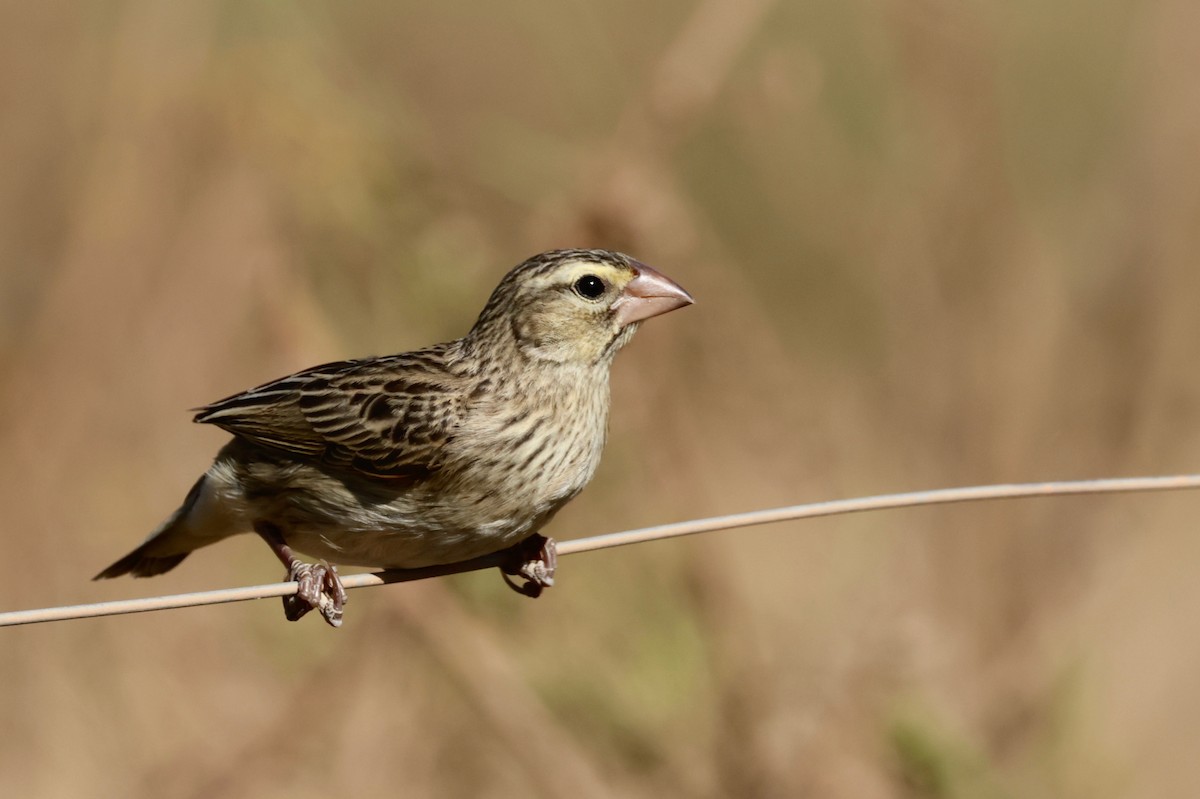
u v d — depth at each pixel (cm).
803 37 1515
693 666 1303
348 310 1364
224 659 1372
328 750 1291
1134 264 1507
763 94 1484
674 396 1330
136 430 1436
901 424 1530
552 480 900
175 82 1439
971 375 1517
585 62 1521
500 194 1414
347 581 877
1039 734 1391
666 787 1275
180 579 1385
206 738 1329
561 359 908
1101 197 1557
